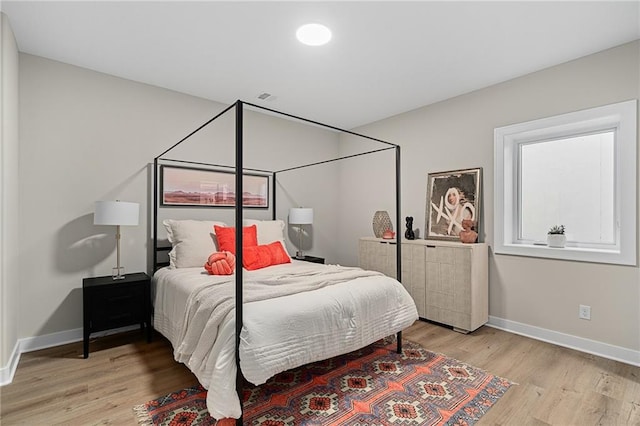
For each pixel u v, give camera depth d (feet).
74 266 9.37
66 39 8.00
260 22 7.28
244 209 13.35
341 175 16.69
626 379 7.23
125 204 8.98
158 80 10.44
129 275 9.82
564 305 9.21
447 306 10.67
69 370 7.55
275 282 7.61
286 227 14.74
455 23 7.30
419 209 12.97
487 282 10.83
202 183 12.00
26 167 8.66
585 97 8.79
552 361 8.15
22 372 7.45
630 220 8.09
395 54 8.71
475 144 11.23
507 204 10.61
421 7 6.73
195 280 8.13
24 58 8.64
